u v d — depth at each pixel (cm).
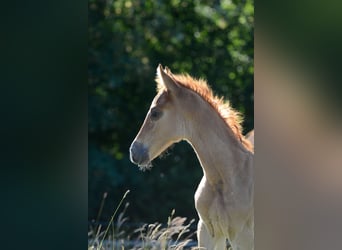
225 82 2275
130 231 1546
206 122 955
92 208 2009
